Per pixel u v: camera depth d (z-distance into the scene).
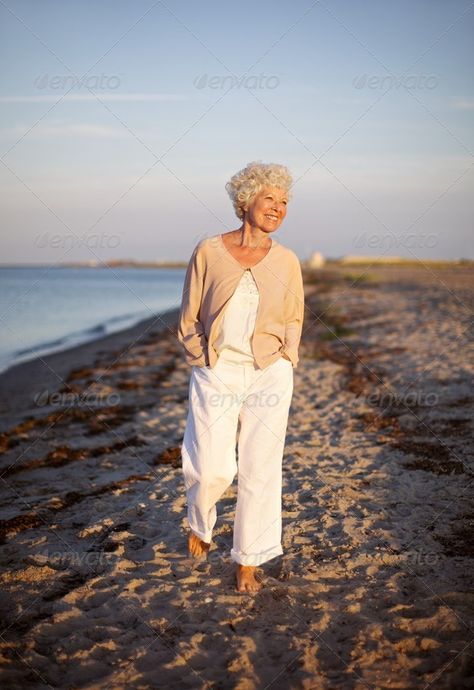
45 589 3.81
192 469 3.57
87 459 6.52
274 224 3.50
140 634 3.32
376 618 3.39
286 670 3.00
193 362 3.61
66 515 4.98
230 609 3.49
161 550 4.26
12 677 2.99
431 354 11.34
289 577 3.82
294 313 3.67
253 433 3.54
